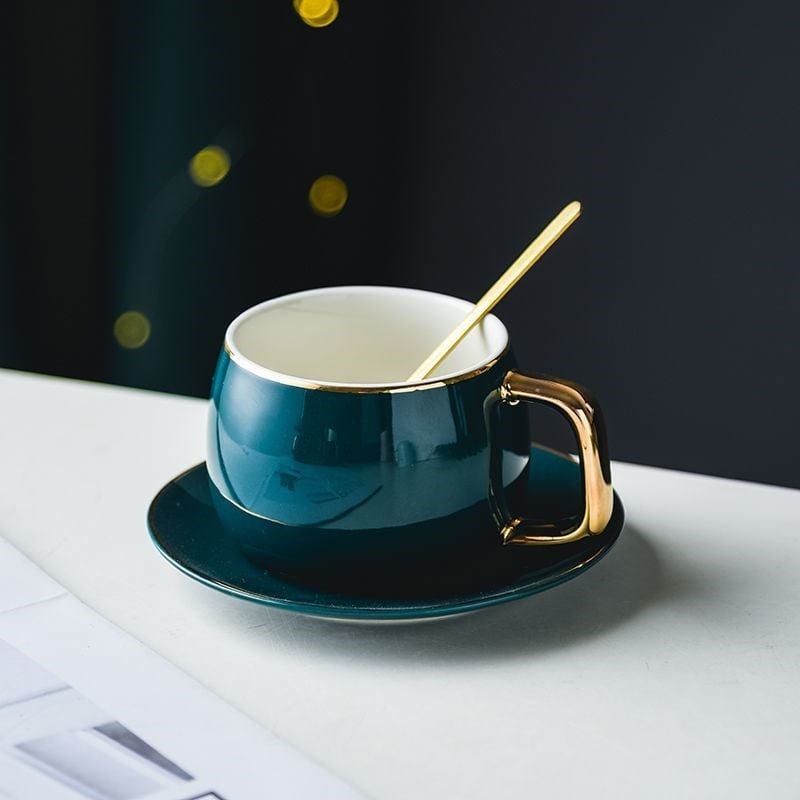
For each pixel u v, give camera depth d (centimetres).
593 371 130
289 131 124
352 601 54
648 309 126
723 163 118
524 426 57
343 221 130
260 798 48
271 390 54
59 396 70
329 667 53
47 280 126
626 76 118
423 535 54
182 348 131
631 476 65
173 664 53
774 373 124
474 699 52
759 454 128
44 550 59
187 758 50
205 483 62
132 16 116
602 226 124
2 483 63
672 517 62
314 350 60
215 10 116
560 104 122
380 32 123
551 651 54
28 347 129
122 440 67
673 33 115
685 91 117
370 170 128
